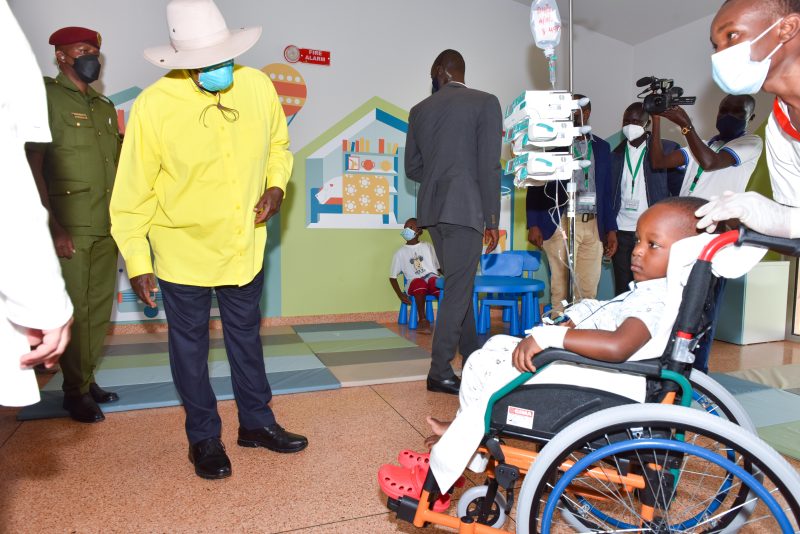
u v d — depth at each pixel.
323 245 4.71
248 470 2.00
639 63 5.24
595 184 3.62
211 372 3.27
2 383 0.85
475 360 1.41
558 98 1.92
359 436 2.32
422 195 2.83
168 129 1.76
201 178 1.81
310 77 4.53
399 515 1.37
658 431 1.19
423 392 2.92
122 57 4.04
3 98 0.78
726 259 1.21
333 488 1.87
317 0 4.50
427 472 1.37
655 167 3.14
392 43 4.75
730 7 1.16
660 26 4.85
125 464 2.06
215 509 1.73
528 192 3.98
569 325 1.45
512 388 1.25
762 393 2.87
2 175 0.74
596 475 1.27
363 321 4.87
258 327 2.12
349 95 4.66
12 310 0.80
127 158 1.78
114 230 1.83
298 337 4.21
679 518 1.59
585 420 1.14
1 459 2.11
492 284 4.04
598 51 5.22
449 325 2.82
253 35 1.75
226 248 1.88
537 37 2.01
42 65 3.85
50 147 2.45
